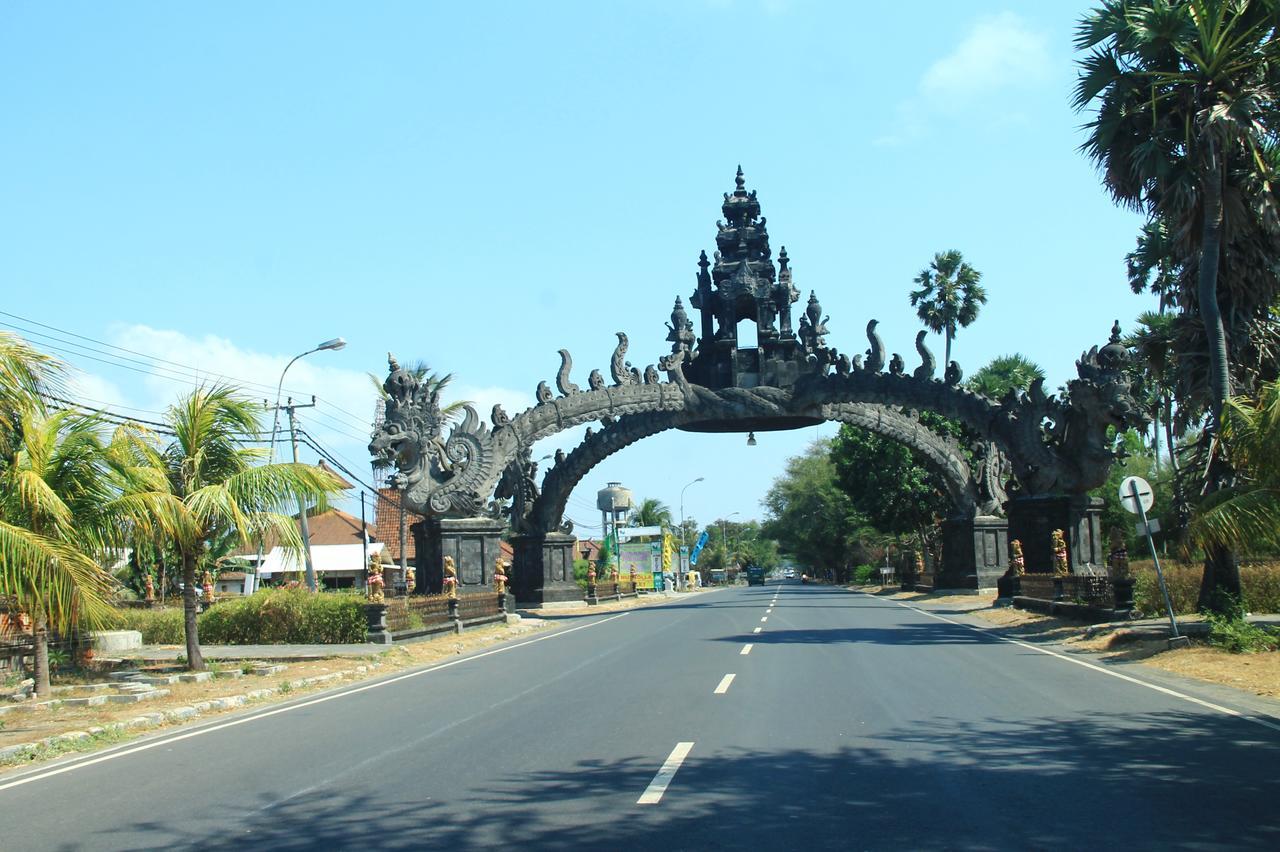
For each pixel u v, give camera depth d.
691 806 7.92
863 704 13.02
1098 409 31.75
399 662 21.36
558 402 38.59
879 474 58.44
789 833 7.15
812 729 11.21
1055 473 32.66
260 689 16.47
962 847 6.78
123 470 17.39
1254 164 20.73
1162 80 20.66
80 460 16.81
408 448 34.88
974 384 61.28
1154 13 20.28
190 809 8.38
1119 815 7.50
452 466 35.50
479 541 35.12
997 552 44.94
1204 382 22.44
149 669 19.73
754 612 36.72
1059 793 8.19
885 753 9.85
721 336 42.50
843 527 96.94
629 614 38.88
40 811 8.53
